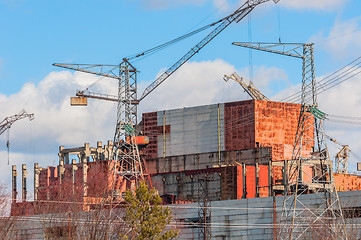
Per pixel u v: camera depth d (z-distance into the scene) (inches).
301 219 5856.3
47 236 5846.5
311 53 6038.4
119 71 7805.1
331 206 5708.7
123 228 5388.8
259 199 6077.8
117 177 7677.2
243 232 6087.6
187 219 6284.5
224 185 7416.3
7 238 5319.9
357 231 5541.3
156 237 4099.4
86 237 5546.3
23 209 6378.0
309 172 7126.0
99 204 6240.2
